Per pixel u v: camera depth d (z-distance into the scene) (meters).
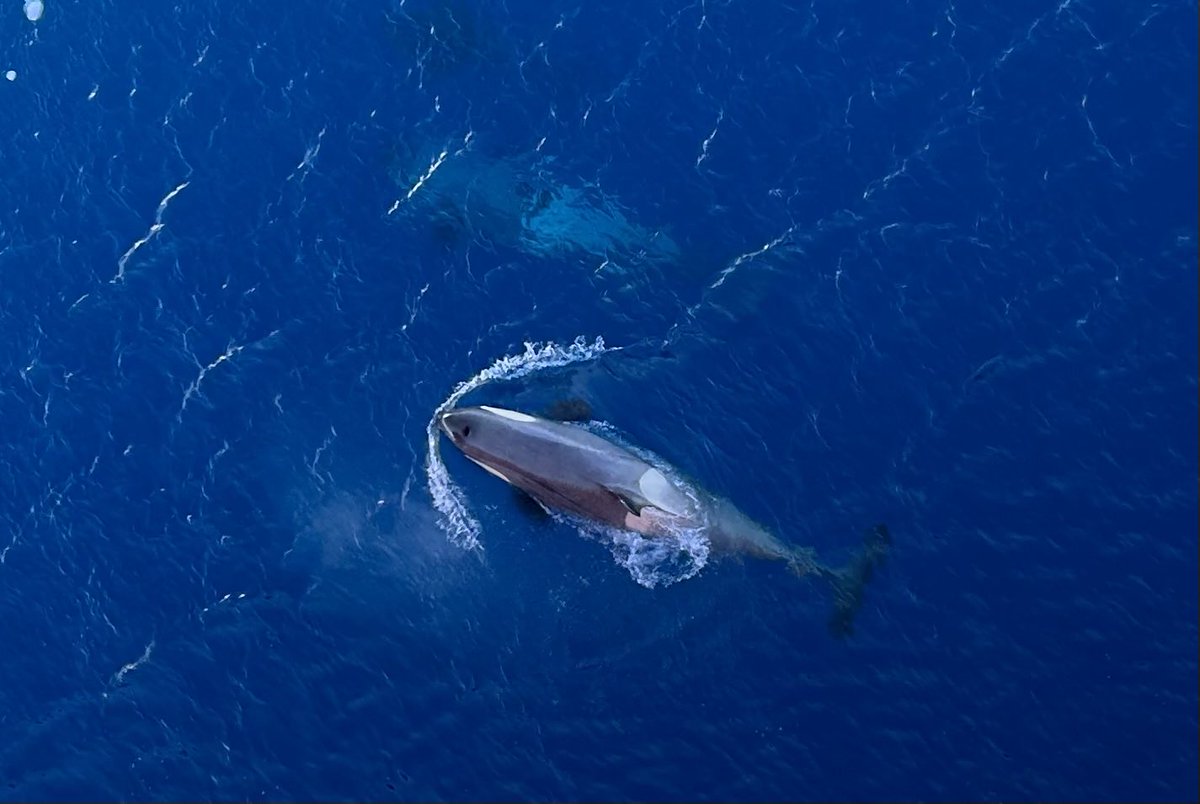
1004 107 48.38
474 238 47.78
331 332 46.69
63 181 49.78
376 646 42.59
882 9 50.38
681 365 45.34
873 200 47.38
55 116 50.91
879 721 40.94
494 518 43.78
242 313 47.19
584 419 44.59
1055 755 40.31
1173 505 42.78
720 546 42.88
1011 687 41.12
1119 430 43.81
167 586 43.78
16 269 48.38
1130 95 48.09
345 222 48.41
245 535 44.19
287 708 42.06
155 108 50.78
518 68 50.53
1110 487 43.16
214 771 41.50
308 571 43.66
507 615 42.78
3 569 44.28
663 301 46.31
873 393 44.75
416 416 45.19
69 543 44.47
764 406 44.72
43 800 41.44
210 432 45.56
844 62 49.66
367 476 44.56
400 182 49.00
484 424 43.09
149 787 41.50
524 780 40.84
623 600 42.72
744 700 41.44
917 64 49.34
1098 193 46.84
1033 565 42.41
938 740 40.66
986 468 43.62
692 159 48.69
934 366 44.97
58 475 45.41
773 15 50.69
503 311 46.59
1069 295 45.53
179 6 52.12
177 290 47.66
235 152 49.81
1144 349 44.72
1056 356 44.81
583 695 41.75
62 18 52.12
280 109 50.50
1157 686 40.81
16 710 42.72
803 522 43.09
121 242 48.56
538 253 47.38
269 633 42.97
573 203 48.19
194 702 42.34
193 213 48.81
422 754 41.28
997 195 47.09
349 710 41.91
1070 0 49.72
